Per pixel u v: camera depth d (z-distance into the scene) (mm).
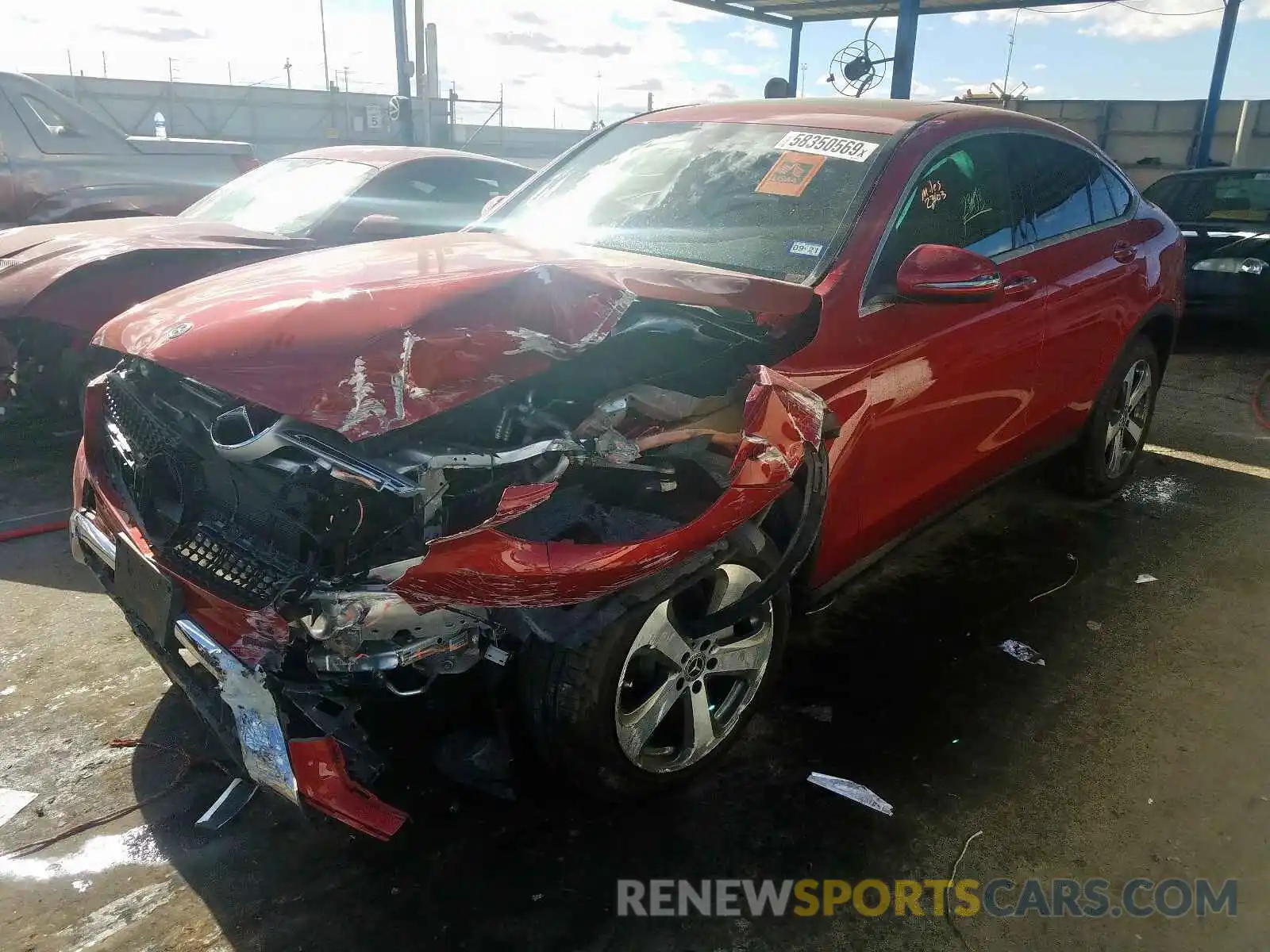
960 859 2324
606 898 2188
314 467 1925
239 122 20484
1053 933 2117
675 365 2549
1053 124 3908
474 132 20906
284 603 1889
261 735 1940
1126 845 2379
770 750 2715
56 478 4758
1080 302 3746
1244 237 7480
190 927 2080
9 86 6621
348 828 2387
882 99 3615
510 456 1963
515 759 2510
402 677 2049
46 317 4203
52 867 2234
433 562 1866
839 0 12406
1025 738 2791
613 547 2025
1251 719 2896
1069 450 4293
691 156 3338
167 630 2105
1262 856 2348
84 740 2693
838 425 2510
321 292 2176
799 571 2754
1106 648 3289
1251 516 4461
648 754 2453
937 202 3098
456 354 2006
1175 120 19500
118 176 7031
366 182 5414
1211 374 7176
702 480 2234
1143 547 4102
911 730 2822
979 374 3203
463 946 2051
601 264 2451
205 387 2268
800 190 3004
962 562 3924
